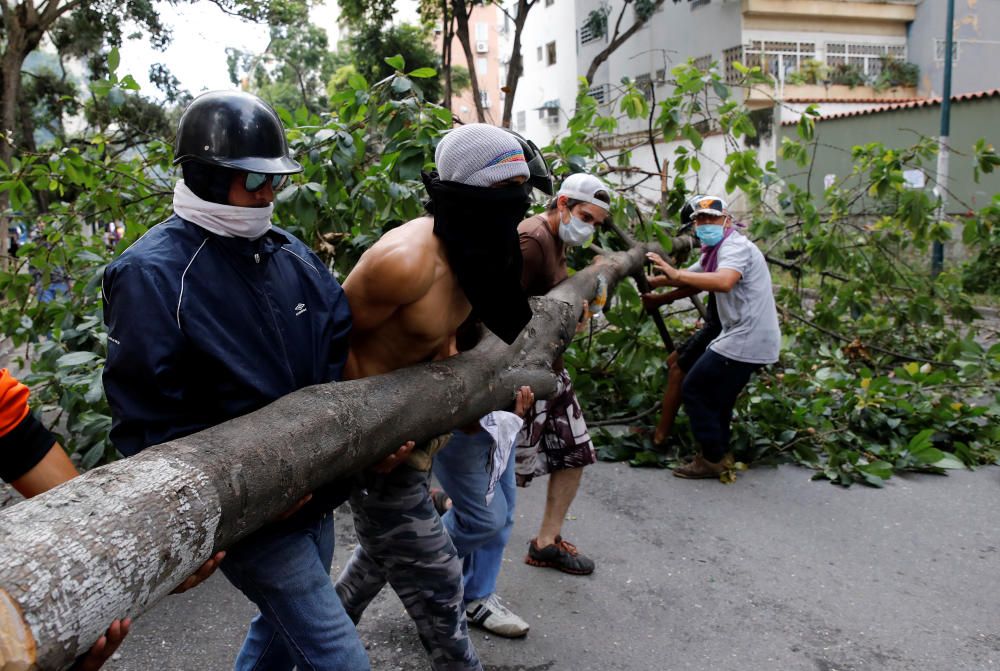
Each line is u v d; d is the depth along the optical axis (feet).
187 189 5.75
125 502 4.25
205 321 5.60
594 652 9.59
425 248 6.62
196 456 4.87
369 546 7.57
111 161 17.81
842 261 21.58
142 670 9.07
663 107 19.65
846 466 15.49
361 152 14.52
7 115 63.72
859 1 77.71
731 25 77.05
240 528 5.05
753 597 10.86
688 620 10.29
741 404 17.34
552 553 11.60
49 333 16.61
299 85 124.67
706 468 15.42
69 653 3.70
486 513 9.08
